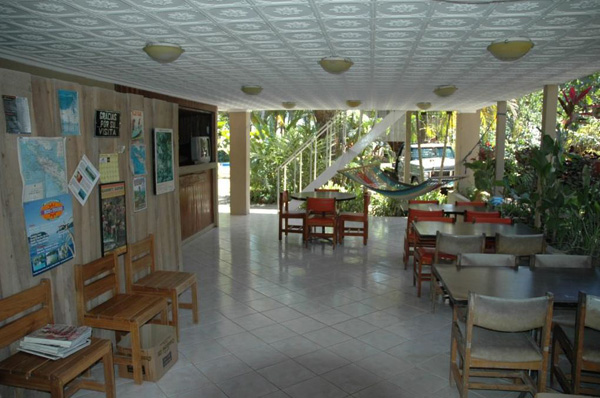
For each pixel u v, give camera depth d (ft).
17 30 10.85
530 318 8.16
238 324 13.44
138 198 13.01
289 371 10.68
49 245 9.35
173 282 12.51
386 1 8.33
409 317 13.98
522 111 37.70
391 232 27.07
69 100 9.93
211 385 10.07
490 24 9.89
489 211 20.22
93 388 9.30
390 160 40.96
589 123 27.99
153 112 13.93
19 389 8.66
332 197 23.75
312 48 12.54
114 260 11.30
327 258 21.25
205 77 17.93
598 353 8.43
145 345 11.22
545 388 8.52
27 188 8.76
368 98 25.23
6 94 8.29
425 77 17.49
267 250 22.85
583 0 8.19
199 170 25.91
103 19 9.84
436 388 9.99
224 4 8.71
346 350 11.75
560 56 13.33
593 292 9.23
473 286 9.57
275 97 24.77
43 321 8.95
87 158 10.61
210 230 27.94
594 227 17.60
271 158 39.29
